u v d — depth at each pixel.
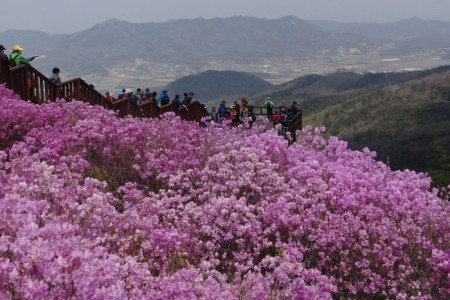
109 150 10.56
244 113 28.17
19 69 16.20
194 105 27.23
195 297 4.70
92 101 20.70
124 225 6.28
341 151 12.64
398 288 8.02
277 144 11.23
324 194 8.61
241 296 5.27
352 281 7.86
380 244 8.02
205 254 6.91
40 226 5.27
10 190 6.30
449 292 7.36
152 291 4.80
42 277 3.77
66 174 7.62
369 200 8.93
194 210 7.48
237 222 7.29
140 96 26.56
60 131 11.91
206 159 11.27
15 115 12.12
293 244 7.45
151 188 10.34
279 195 8.83
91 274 3.96
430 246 8.07
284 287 5.59
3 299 3.50
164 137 11.69
